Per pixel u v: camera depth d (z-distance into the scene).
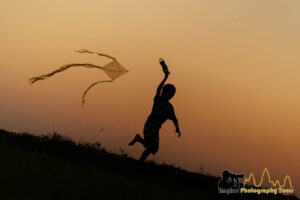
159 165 14.53
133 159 14.50
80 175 10.40
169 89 13.45
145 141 13.48
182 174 14.11
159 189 11.09
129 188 10.22
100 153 14.31
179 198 10.78
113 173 11.91
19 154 11.46
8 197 7.90
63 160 12.07
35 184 8.84
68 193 8.70
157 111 13.39
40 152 12.93
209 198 12.19
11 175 9.23
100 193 9.14
